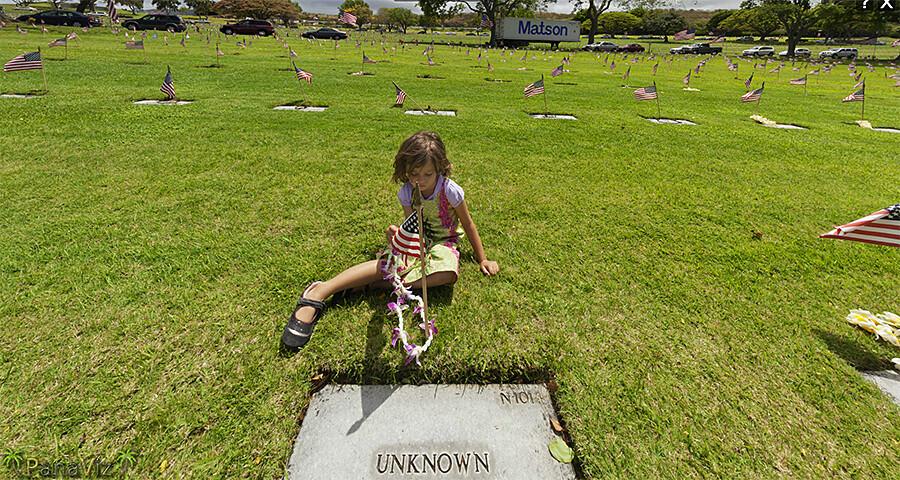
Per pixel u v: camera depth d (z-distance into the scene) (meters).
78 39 20.88
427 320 2.09
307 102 7.68
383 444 1.56
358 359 1.87
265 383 1.74
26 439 1.50
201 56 16.00
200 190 3.58
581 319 2.19
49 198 3.30
